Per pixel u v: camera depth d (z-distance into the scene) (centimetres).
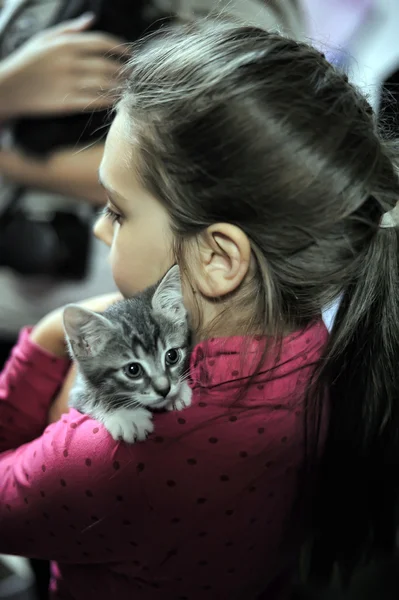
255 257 91
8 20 189
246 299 93
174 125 88
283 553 113
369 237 95
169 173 90
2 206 203
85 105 164
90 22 171
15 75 170
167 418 95
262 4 152
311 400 100
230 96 85
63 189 185
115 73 158
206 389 94
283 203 86
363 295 99
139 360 114
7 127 181
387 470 121
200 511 95
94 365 116
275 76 87
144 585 103
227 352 93
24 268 210
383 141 100
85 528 96
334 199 87
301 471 106
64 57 165
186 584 103
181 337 115
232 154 84
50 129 174
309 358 98
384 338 103
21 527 101
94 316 114
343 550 127
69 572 111
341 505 120
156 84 93
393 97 121
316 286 92
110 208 104
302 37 129
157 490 92
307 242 89
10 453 112
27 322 223
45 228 208
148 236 96
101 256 224
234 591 107
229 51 91
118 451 92
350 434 114
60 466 94
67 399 124
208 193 87
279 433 96
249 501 97
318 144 86
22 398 124
